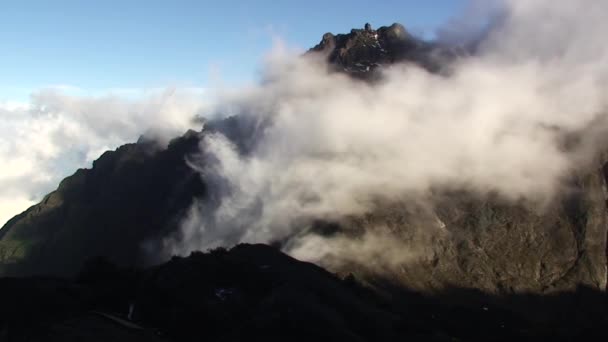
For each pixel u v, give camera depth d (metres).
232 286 83.75
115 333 67.12
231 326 73.00
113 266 97.56
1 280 80.25
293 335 69.81
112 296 80.62
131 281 87.75
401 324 86.56
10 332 64.75
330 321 73.88
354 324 80.81
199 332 71.81
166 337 70.44
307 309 74.75
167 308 76.50
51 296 77.12
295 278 89.06
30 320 68.12
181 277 84.75
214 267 88.06
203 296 79.31
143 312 76.81
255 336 69.19
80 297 80.00
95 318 71.94
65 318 70.81
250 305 78.25
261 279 86.12
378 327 82.31
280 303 75.38
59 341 62.66
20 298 74.19
